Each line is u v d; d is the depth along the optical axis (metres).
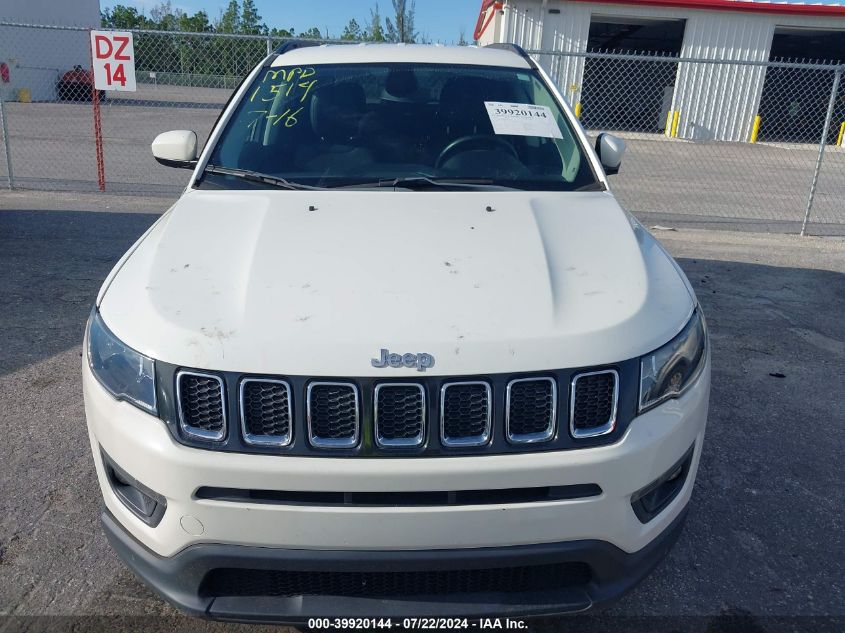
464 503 2.02
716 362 4.93
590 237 2.68
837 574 2.87
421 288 2.25
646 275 2.48
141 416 2.10
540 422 2.07
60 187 10.34
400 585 2.11
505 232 2.62
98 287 5.96
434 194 2.95
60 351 4.73
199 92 32.12
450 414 2.03
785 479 3.52
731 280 7.01
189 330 2.10
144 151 14.76
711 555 2.97
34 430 3.76
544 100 3.65
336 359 2.01
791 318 5.91
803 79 28.47
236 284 2.31
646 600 2.72
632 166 17.34
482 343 2.06
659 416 2.17
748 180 15.38
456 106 3.54
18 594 2.66
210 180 3.13
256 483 1.99
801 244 8.88
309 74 3.70
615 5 23.84
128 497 2.22
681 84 24.27
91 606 2.62
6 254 6.80
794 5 23.69
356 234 2.56
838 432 3.99
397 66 3.73
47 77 29.91
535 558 2.05
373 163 3.25
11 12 27.69
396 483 1.97
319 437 2.02
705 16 23.88
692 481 2.42
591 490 2.07
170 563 2.10
